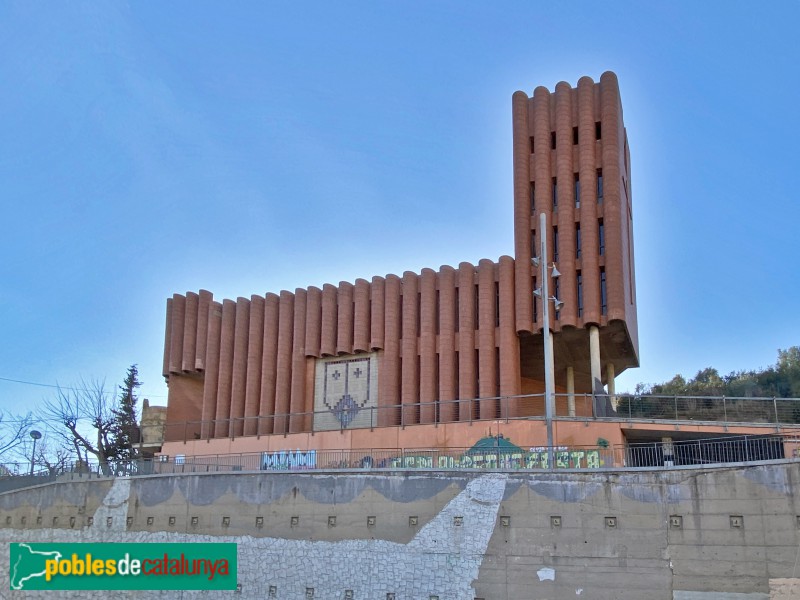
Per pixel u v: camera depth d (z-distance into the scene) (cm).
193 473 3853
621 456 3475
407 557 3238
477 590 3077
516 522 3080
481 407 4641
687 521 2828
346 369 5266
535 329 4728
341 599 3319
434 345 4966
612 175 4769
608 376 5488
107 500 4066
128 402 7988
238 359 5628
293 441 4903
